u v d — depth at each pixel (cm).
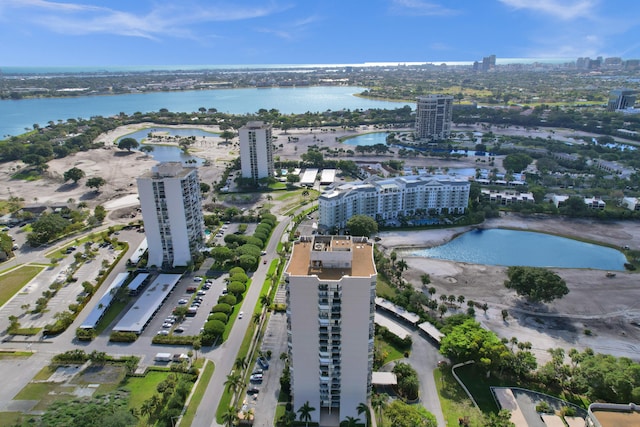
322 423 15688
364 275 14238
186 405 16388
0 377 17950
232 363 18688
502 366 17938
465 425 15450
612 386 16175
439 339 19662
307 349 14900
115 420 14688
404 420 14612
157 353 19288
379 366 18462
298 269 14762
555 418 15788
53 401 16562
